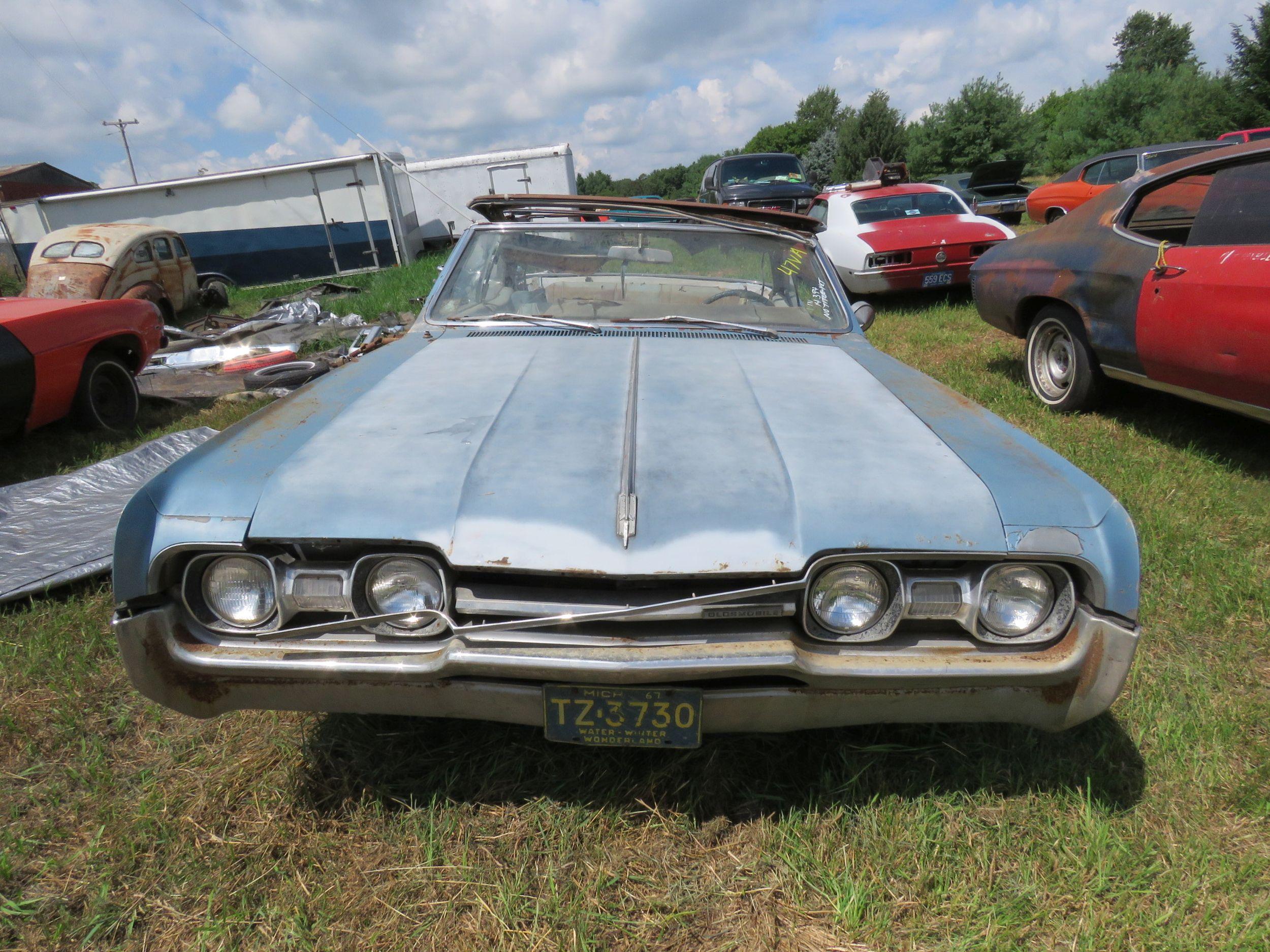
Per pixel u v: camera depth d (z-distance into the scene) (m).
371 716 2.07
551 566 1.45
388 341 3.03
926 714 1.61
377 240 15.70
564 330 2.70
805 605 1.51
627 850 1.73
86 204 15.06
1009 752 1.95
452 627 1.49
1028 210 13.28
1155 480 3.50
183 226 15.27
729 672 1.46
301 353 7.55
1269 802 1.80
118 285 9.78
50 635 2.59
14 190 42.97
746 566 1.46
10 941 1.54
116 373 5.35
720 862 1.70
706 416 1.89
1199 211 3.85
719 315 2.87
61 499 3.79
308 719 2.11
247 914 1.57
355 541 1.50
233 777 1.92
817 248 3.05
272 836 1.75
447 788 1.84
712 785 1.85
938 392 2.19
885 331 7.09
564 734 1.59
